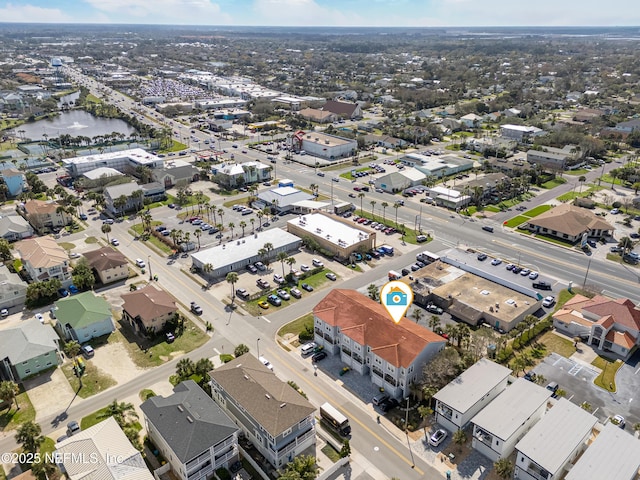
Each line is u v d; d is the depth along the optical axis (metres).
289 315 119.38
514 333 110.00
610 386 95.12
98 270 132.38
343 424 83.25
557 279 136.38
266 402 80.31
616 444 75.75
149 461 78.06
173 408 78.31
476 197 192.38
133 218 180.75
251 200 195.12
